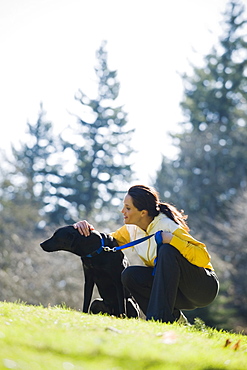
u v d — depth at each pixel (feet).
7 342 13.56
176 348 15.87
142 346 15.21
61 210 193.26
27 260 113.60
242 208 136.46
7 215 136.46
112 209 192.65
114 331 17.20
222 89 185.37
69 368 12.05
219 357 15.74
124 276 23.80
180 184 175.83
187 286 22.85
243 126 175.52
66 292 109.81
